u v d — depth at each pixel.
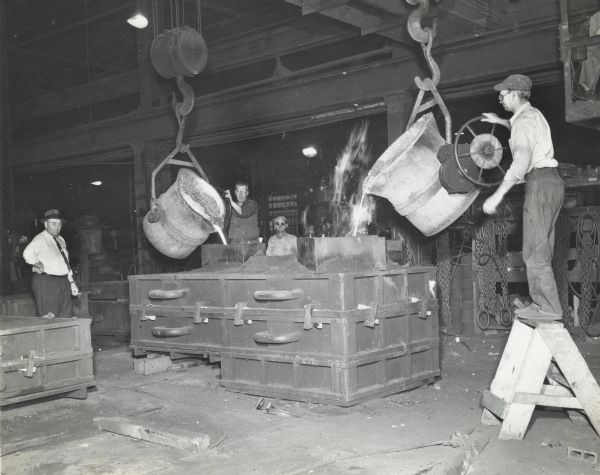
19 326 5.26
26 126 21.22
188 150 6.34
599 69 5.94
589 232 8.48
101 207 22.98
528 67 8.41
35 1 15.27
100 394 5.74
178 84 6.26
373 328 5.09
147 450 4.16
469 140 14.79
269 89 11.66
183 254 6.30
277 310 5.20
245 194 7.70
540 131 4.25
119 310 10.30
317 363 4.94
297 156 17.95
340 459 3.80
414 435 4.25
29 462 3.99
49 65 18.67
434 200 4.85
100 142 14.85
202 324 5.92
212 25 14.14
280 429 4.49
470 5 7.89
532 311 4.42
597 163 13.91
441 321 9.14
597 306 8.48
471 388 5.64
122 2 14.46
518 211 9.08
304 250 5.20
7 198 16.70
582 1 7.69
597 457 3.75
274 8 12.52
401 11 7.68
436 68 4.90
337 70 10.51
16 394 5.09
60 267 7.14
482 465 3.73
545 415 4.71
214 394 5.63
